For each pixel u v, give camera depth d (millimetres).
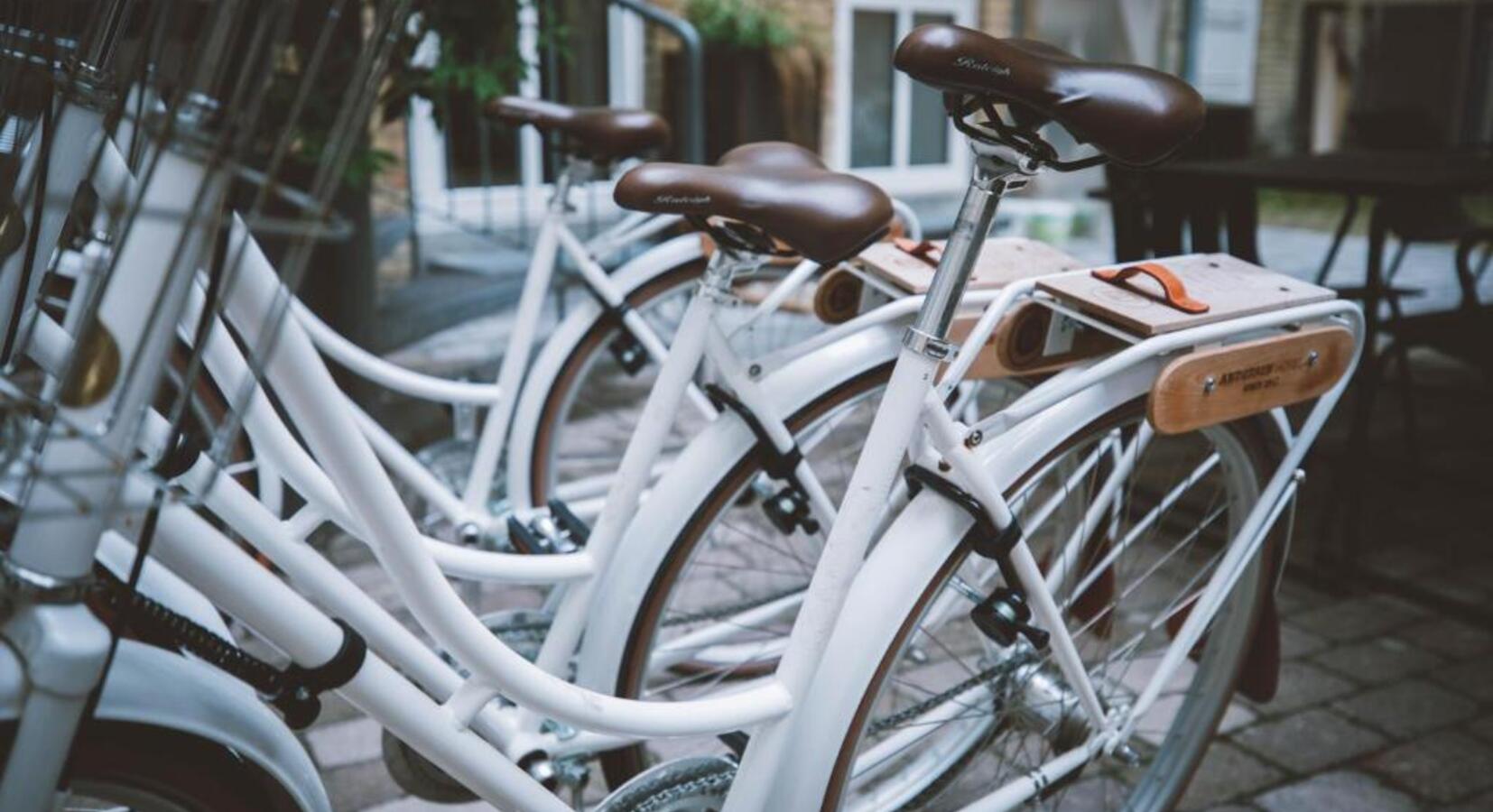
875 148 7703
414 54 3320
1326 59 10172
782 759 1447
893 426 1361
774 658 2025
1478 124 10570
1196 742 1918
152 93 876
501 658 1312
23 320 1199
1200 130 1250
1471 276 3479
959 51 1231
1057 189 7930
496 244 5609
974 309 1711
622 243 2428
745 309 1936
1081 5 8508
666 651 1968
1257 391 1580
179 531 1049
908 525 1485
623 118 2268
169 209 871
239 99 818
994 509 1464
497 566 1609
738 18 6367
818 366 1759
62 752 940
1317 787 2143
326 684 1162
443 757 1290
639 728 1384
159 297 824
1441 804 2102
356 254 3686
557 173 2584
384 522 1198
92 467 891
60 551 914
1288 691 2465
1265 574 1834
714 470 1704
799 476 1745
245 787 1120
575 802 1578
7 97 1117
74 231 1176
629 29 6195
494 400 2342
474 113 3812
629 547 1694
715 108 6488
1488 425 4172
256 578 1104
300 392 1104
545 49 4918
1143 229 3492
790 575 2641
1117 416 1570
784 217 1420
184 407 897
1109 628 1921
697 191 1440
